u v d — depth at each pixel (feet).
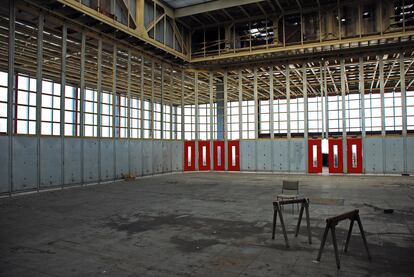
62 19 61.52
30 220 32.91
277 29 88.12
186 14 88.22
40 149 57.00
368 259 20.31
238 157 97.09
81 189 58.59
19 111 83.87
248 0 80.79
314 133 135.85
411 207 37.88
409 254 21.22
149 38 79.15
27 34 67.77
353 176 80.64
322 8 83.30
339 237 25.21
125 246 23.89
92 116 109.09
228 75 108.78
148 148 84.94
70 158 62.59
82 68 65.72
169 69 97.25
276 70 98.48
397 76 114.21
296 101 139.85
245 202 42.86
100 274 18.61
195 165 100.53
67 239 25.88
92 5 63.82
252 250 22.47
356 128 128.36
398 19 78.84
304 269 18.83
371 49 82.69
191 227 29.32
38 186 56.29
